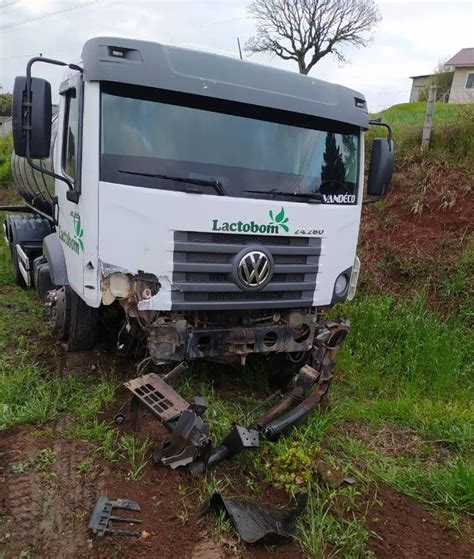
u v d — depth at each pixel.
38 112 3.55
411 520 3.42
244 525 3.02
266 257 3.92
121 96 3.63
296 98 4.09
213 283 3.85
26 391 4.31
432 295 6.80
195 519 3.09
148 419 4.04
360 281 7.25
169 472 3.45
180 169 3.76
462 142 8.91
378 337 6.08
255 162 4.00
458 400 5.22
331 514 3.30
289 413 4.02
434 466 4.05
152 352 3.90
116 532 2.90
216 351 4.08
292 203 4.07
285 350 4.38
